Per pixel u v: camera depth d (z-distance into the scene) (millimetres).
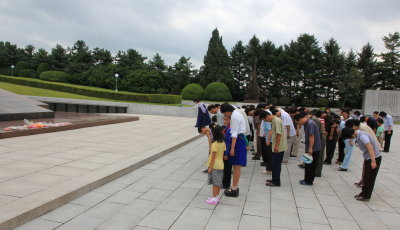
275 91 39219
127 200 4348
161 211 3998
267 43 40875
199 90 33438
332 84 37750
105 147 7797
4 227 3086
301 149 10297
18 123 10422
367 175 4766
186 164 6906
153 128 13242
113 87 36344
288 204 4523
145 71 35656
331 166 7680
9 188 4152
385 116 10336
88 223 3494
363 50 38750
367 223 3887
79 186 4391
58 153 6699
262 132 6852
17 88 25281
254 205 4410
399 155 9875
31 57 46875
